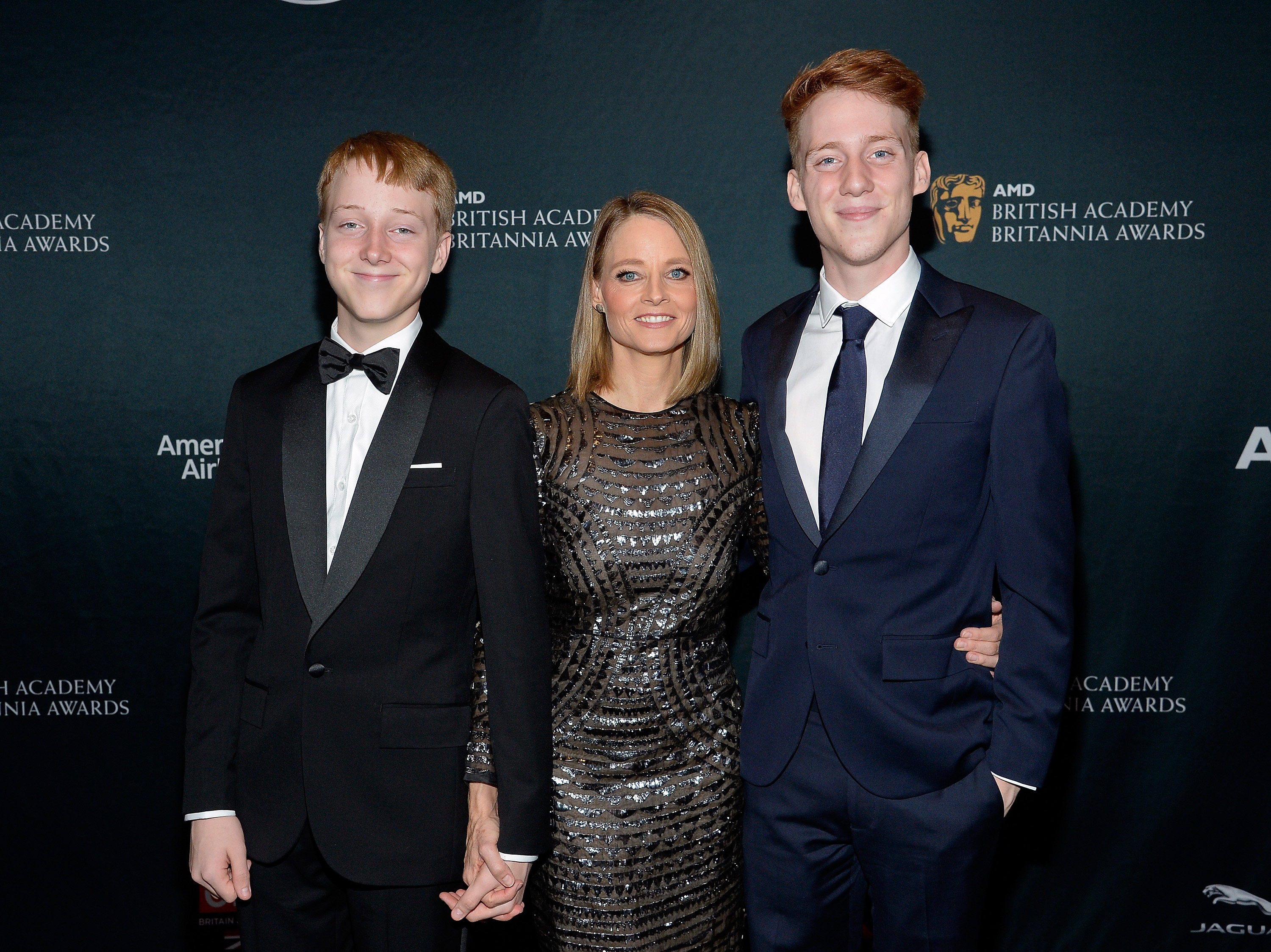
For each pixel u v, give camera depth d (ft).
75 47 7.65
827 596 4.83
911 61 7.66
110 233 7.76
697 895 5.12
